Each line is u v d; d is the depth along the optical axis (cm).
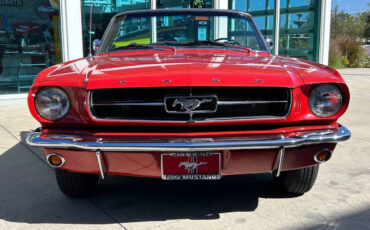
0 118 600
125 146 219
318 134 231
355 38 2194
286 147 227
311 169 273
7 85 772
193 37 354
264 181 333
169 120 224
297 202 287
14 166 375
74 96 229
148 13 356
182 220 258
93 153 228
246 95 231
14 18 764
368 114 656
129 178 342
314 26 1181
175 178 230
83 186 283
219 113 230
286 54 1228
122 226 250
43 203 288
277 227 247
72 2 773
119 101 229
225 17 353
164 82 222
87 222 257
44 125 239
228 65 247
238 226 248
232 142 219
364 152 420
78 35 791
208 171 229
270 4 1210
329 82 232
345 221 254
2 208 279
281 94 233
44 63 802
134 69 241
